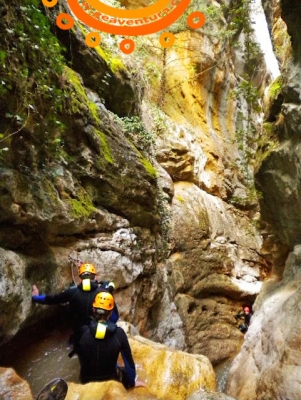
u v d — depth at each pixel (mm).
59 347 5238
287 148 5621
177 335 8852
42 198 4848
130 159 7383
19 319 4281
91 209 6047
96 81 7367
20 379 3158
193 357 4762
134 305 7098
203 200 11906
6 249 4355
